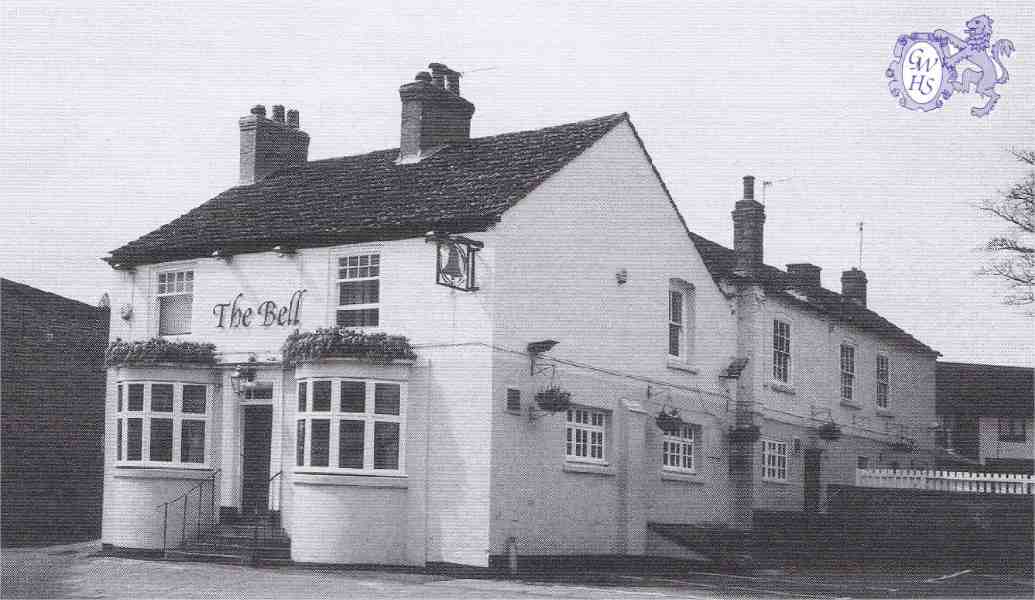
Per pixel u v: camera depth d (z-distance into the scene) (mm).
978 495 28469
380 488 21797
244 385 24312
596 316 24719
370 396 21922
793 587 21562
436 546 21703
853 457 36281
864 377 37656
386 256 23203
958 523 28547
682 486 27344
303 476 21891
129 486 24016
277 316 24281
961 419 47906
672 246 27609
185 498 23953
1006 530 28094
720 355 29562
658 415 25984
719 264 29953
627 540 24688
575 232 24266
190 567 21344
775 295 31781
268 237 24375
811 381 33844
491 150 26031
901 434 40094
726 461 29469
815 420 33844
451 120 27359
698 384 28375
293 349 22297
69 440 30641
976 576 25969
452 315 22250
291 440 23562
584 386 24219
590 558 23828
